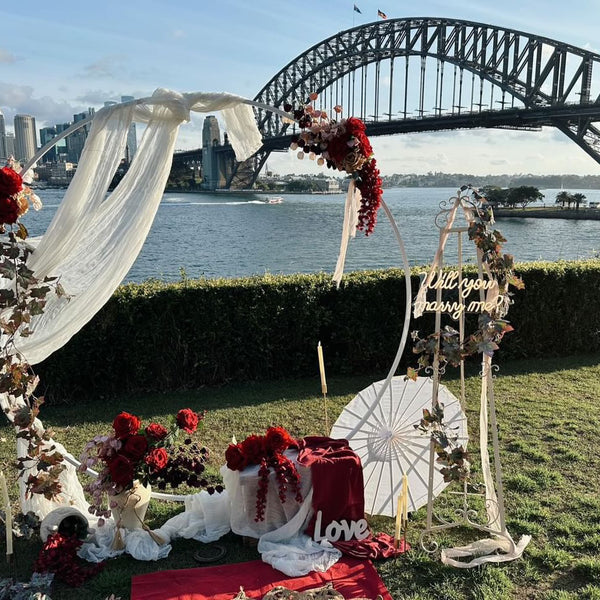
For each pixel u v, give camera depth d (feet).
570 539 10.59
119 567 9.82
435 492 11.75
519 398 18.85
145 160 10.39
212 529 10.78
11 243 9.04
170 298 18.81
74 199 9.49
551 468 13.58
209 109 10.37
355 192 11.02
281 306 20.21
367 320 21.29
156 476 10.00
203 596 8.93
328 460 10.31
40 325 10.68
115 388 18.84
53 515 10.18
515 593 9.18
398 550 10.28
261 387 19.83
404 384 12.23
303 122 10.25
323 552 10.01
